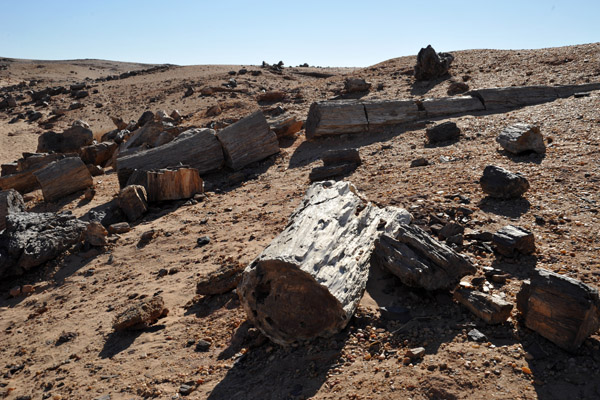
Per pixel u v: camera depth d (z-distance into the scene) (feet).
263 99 71.41
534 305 13.17
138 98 100.37
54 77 170.40
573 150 27.35
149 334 18.08
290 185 33.12
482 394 11.41
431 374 12.34
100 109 97.14
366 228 19.10
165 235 28.17
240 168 39.65
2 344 20.07
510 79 53.31
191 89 92.89
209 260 23.27
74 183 40.11
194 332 17.51
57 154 50.96
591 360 12.10
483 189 22.94
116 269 25.26
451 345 13.41
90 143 66.74
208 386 14.17
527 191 23.11
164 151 38.50
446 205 22.80
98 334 18.92
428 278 15.62
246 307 15.52
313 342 14.96
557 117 34.63
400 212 20.72
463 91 52.90
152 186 33.86
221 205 31.83
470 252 18.45
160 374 15.25
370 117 42.09
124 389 14.79
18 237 27.94
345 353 14.06
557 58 57.11
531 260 17.20
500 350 12.88
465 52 75.92
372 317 15.40
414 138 37.78
